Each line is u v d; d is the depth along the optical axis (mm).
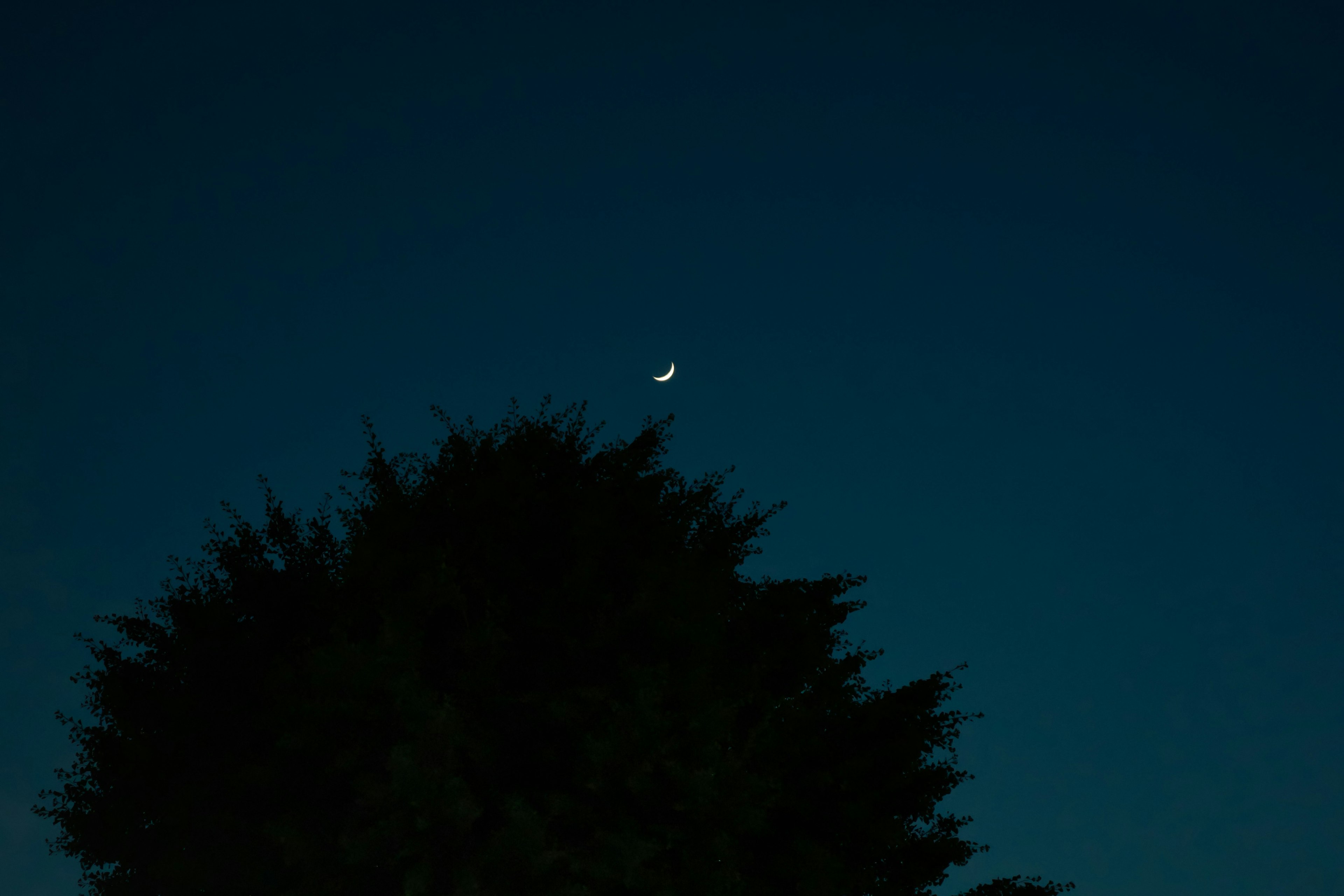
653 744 16000
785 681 21547
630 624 17906
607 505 19828
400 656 16234
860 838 20266
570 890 15023
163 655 19734
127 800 18500
